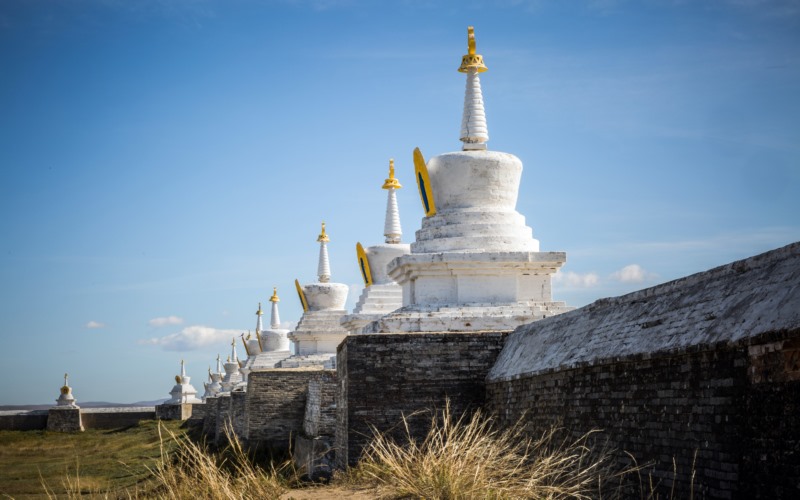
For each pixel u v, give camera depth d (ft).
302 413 150.92
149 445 222.69
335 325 182.09
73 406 304.50
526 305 92.94
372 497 60.03
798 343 38.24
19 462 207.41
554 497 52.26
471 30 104.12
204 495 58.85
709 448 43.73
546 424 63.98
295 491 67.26
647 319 52.13
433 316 88.69
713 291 47.09
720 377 43.29
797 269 40.88
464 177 98.78
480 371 80.12
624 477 51.13
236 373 324.19
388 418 79.30
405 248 142.82
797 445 37.91
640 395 50.55
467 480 52.90
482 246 96.17
